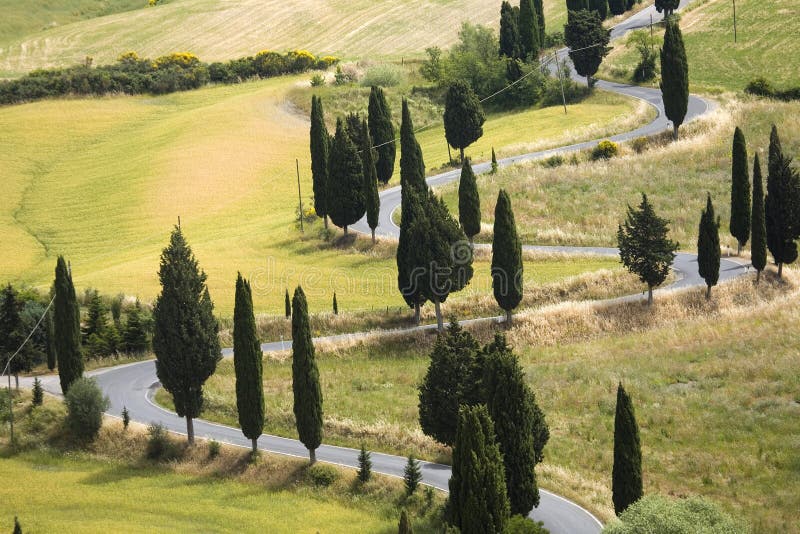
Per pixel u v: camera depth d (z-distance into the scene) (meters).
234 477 85.00
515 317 113.25
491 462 65.19
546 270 127.44
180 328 89.19
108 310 123.94
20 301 113.50
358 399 99.69
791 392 92.38
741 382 95.81
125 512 76.62
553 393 98.06
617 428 69.50
